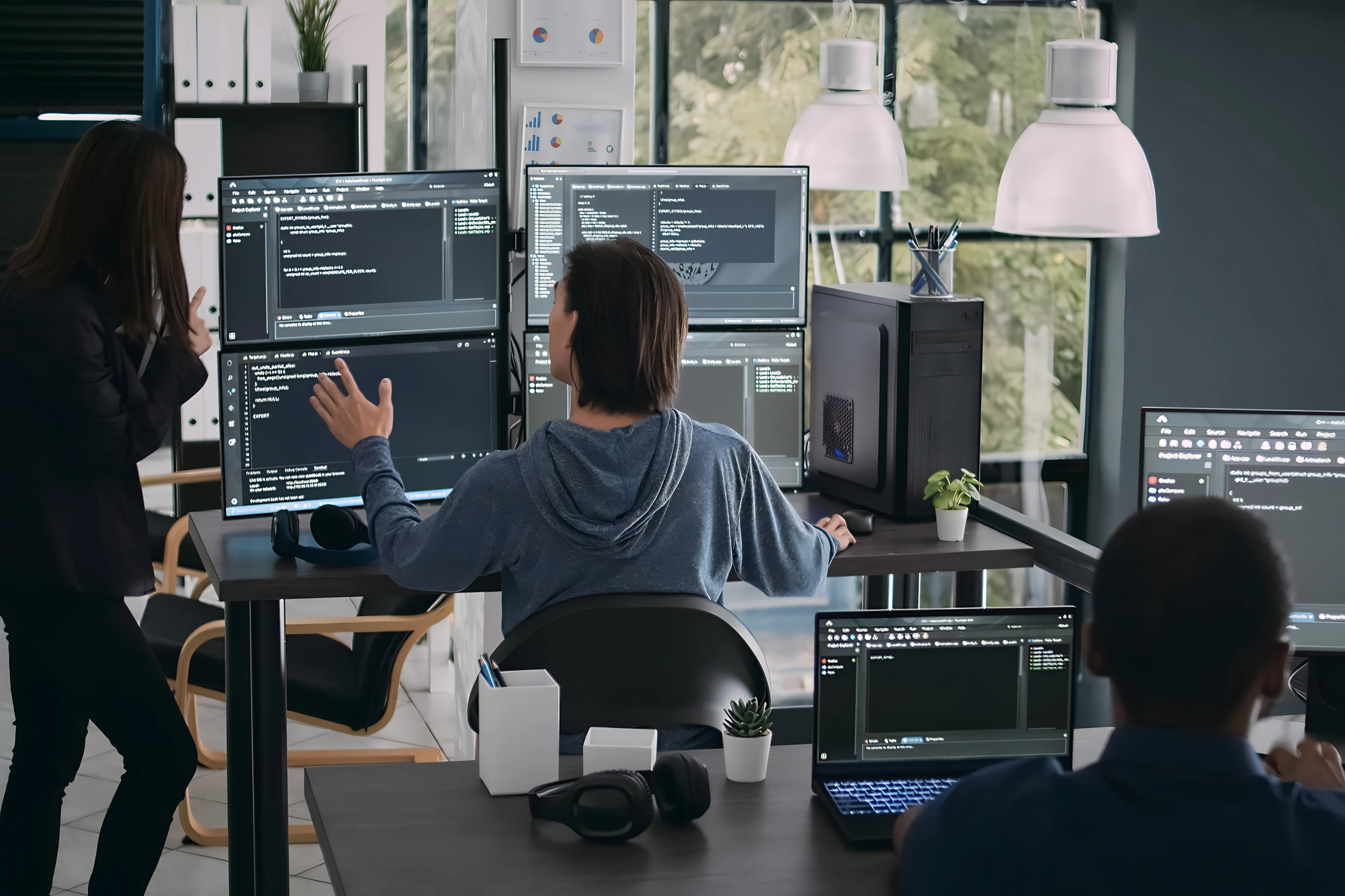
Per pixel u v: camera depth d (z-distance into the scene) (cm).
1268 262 514
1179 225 506
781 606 451
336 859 146
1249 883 93
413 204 257
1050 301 509
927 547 254
